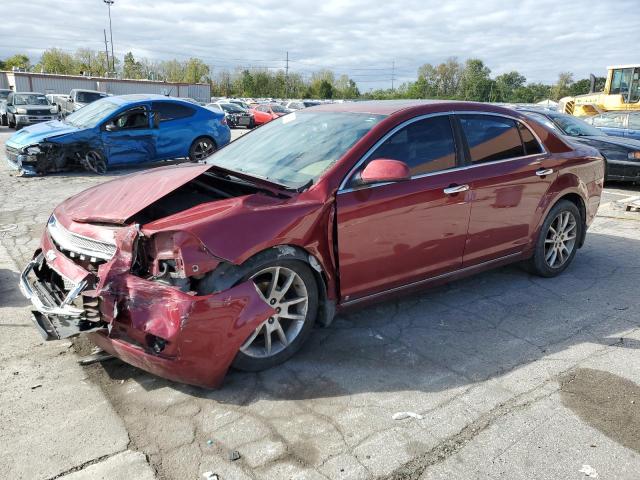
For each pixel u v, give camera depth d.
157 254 2.81
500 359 3.49
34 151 9.99
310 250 3.21
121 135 10.80
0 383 3.07
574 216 5.05
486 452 2.59
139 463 2.46
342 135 3.74
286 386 3.11
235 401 2.96
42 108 23.48
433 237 3.83
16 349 3.47
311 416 2.83
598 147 10.12
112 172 11.16
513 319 4.11
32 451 2.52
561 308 4.34
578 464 2.52
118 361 3.35
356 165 3.47
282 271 3.19
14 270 4.96
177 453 2.53
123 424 2.74
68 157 10.34
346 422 2.79
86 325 2.85
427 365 3.39
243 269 2.93
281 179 3.54
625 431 2.76
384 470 2.45
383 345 3.64
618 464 2.52
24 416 2.78
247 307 2.90
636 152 9.74
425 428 2.75
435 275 3.98
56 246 3.29
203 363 2.82
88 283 2.88
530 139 4.60
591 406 2.98
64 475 2.37
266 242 2.97
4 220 6.84
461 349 3.61
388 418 2.83
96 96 24.91
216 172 3.82
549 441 2.67
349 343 3.66
